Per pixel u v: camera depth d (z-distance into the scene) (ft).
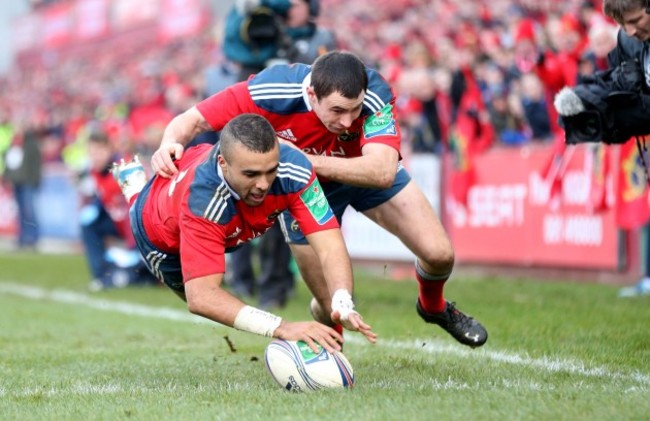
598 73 67.00
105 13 326.65
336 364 51.70
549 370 58.18
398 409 45.44
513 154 126.41
